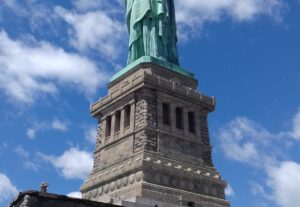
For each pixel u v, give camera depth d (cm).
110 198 8162
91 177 9606
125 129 9388
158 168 8456
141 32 10531
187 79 10344
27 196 4650
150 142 8781
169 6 10981
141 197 7656
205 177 9044
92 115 10494
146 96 9244
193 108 9919
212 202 8819
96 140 10144
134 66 9900
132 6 10781
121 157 9075
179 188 8550
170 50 10669
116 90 9944
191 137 9494
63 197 4828
